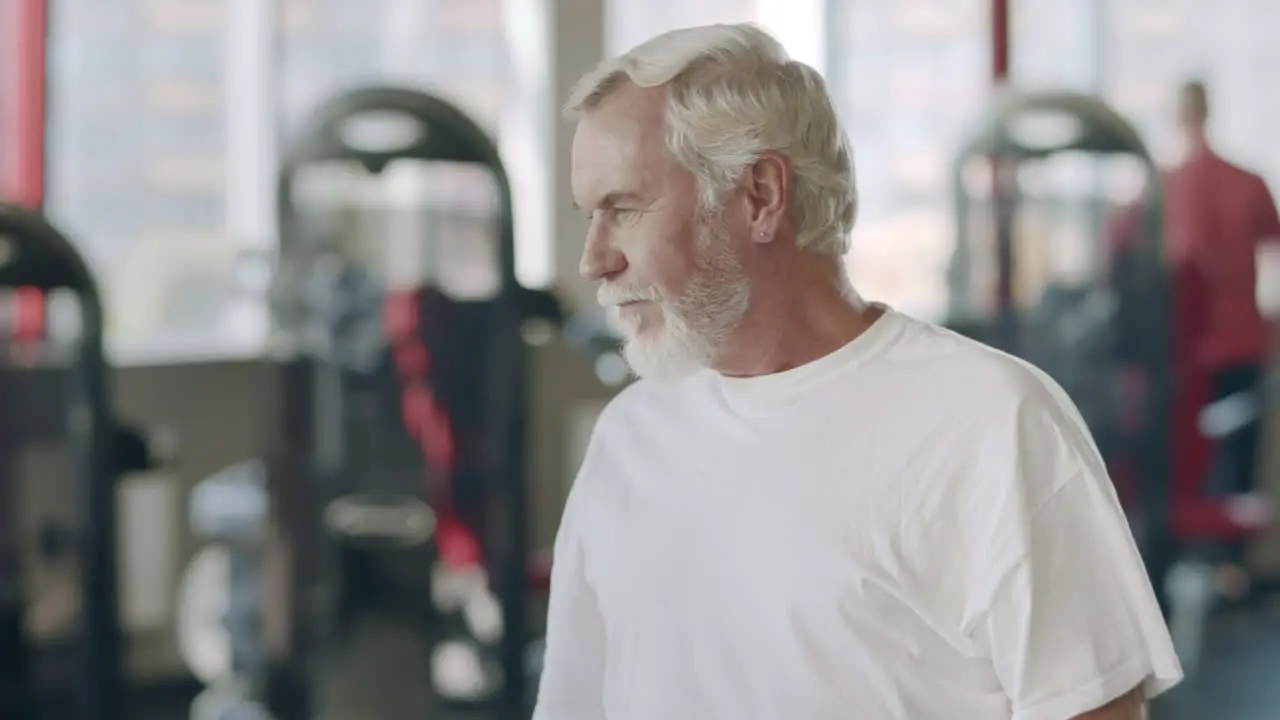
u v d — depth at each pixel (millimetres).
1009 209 5605
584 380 6430
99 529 4363
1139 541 5457
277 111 5918
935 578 1500
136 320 5684
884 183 6699
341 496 4691
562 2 6535
